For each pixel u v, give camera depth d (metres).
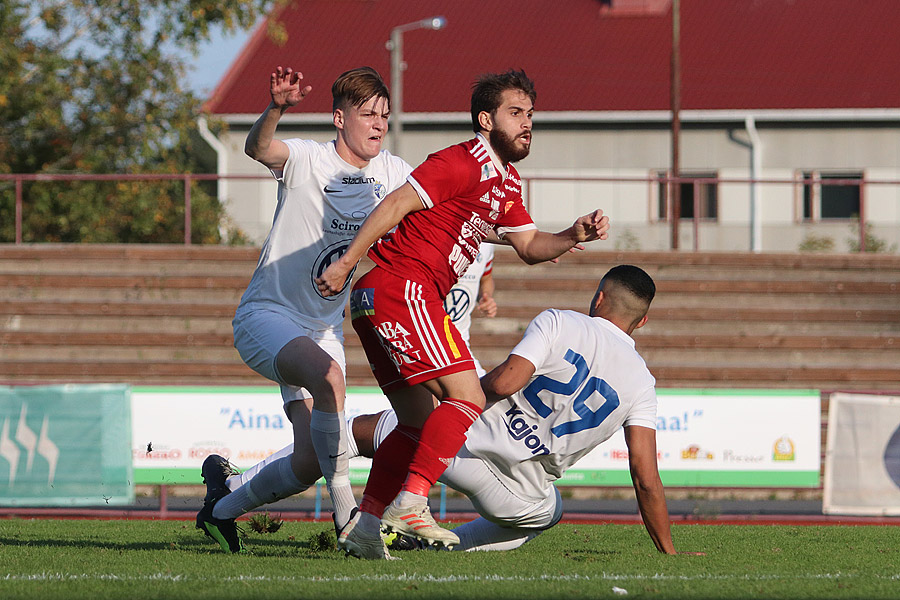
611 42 81.00
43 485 26.77
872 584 11.80
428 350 11.96
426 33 83.19
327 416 13.18
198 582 11.18
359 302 12.25
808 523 27.22
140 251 48.38
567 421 13.68
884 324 46.78
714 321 46.56
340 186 14.17
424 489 12.01
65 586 10.89
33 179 48.66
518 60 79.75
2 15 61.97
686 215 73.00
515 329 45.72
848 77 75.50
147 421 27.06
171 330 45.06
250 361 14.07
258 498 14.26
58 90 63.34
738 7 83.62
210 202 63.62
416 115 73.94
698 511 27.36
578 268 49.44
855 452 27.45
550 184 68.31
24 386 26.89
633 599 10.41
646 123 73.62
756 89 74.94
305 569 12.30
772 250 71.06
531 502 14.46
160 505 27.41
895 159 72.75
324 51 81.12
